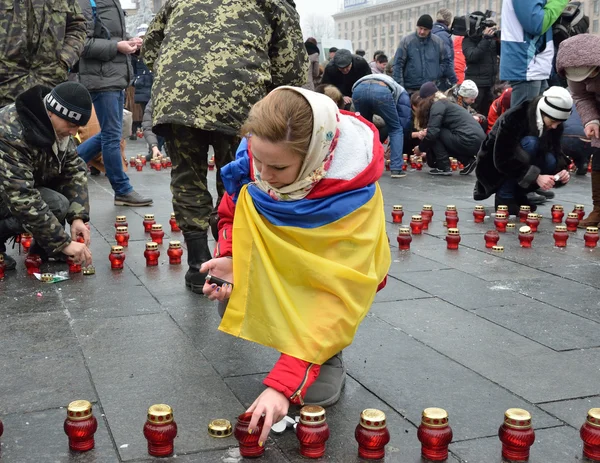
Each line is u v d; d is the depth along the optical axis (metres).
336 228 2.62
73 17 6.06
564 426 2.92
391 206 8.41
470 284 4.98
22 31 5.63
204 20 4.41
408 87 13.27
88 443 2.68
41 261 5.39
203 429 2.85
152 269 5.32
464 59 15.08
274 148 2.38
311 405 2.97
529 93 9.21
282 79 4.74
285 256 2.62
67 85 4.75
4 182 4.65
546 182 7.33
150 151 13.46
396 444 2.75
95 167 9.98
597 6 51.50
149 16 33.19
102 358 3.57
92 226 6.99
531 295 4.73
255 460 2.63
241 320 2.69
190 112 4.28
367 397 3.15
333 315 2.59
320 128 2.40
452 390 3.24
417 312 4.35
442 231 6.87
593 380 3.37
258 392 3.20
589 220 7.10
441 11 14.88
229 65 4.33
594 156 6.92
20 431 2.83
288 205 2.59
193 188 4.63
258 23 4.46
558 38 10.56
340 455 2.67
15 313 4.28
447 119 11.29
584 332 4.02
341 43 24.78
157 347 3.72
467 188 9.96
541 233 6.84
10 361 3.54
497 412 3.03
